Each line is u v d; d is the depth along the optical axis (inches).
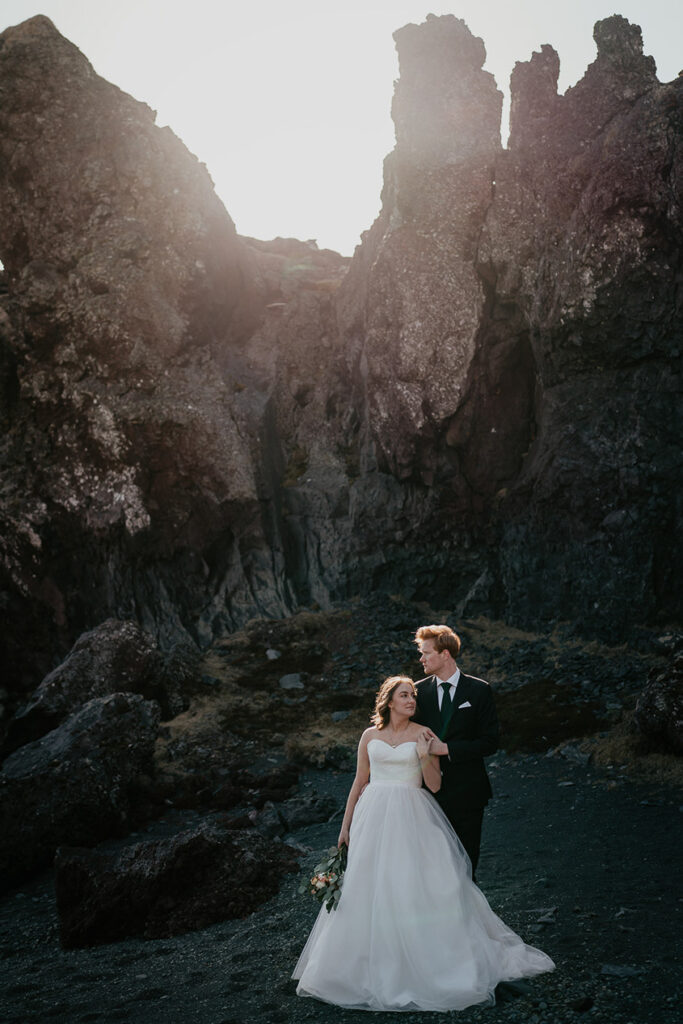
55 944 282.0
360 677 590.9
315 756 487.5
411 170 708.7
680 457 607.5
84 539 677.9
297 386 818.8
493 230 692.1
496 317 706.8
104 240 730.2
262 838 312.0
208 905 271.7
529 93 700.7
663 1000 166.2
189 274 737.0
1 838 369.4
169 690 553.6
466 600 682.8
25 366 722.2
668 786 382.3
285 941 233.6
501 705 522.3
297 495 763.4
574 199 655.8
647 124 616.1
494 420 716.0
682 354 613.9
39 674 646.5
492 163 700.0
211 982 209.8
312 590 716.7
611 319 626.5
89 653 537.6
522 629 648.4
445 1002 172.9
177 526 700.0
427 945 178.9
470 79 721.6
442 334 708.0
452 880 185.5
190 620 677.9
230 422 715.4
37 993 222.1
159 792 442.0
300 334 845.8
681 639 493.0
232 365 795.4
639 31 684.7
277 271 932.6
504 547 685.9
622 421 631.2
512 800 390.9
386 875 184.5
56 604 661.9
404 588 718.5
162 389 708.7
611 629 600.4
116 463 691.4
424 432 714.2
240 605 687.7
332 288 906.7
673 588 598.2
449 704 210.1
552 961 189.9
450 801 207.6
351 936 184.2
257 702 562.6
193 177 761.0
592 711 494.0
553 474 649.6
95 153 748.6
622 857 291.9
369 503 739.4
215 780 463.5
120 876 277.7
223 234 804.0
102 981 225.3
